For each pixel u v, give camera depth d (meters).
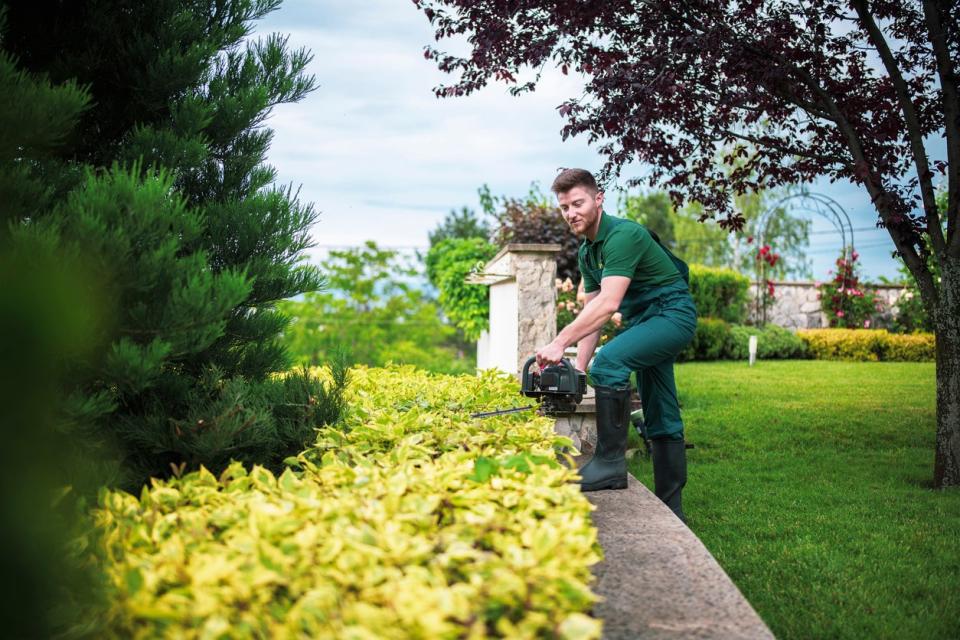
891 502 4.45
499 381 4.36
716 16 5.09
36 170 2.23
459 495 1.94
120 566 1.55
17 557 1.40
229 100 2.74
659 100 5.01
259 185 2.98
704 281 14.71
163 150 2.51
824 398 8.50
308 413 2.84
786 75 4.84
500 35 4.95
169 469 2.54
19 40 2.55
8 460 1.46
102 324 1.96
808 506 4.37
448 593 1.36
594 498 3.06
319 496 2.07
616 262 3.09
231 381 2.66
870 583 3.16
